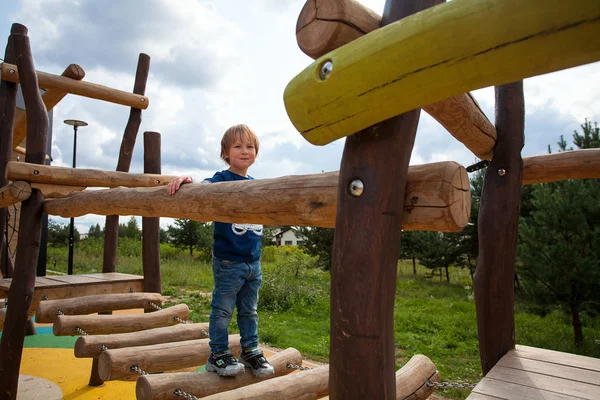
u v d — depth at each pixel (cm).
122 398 407
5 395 345
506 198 301
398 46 99
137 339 312
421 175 128
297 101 126
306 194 160
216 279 261
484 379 228
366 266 120
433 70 96
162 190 244
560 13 76
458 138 282
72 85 477
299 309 879
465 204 128
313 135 130
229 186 199
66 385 436
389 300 122
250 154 287
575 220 647
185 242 1966
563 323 767
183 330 333
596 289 630
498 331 290
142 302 403
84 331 327
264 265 1694
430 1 125
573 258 636
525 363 258
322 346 604
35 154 377
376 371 118
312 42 126
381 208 121
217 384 244
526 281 709
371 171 122
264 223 183
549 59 82
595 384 220
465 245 1186
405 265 1811
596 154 323
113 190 294
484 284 299
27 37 390
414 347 618
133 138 518
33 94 384
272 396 238
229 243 257
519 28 81
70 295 396
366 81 107
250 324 270
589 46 77
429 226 127
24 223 365
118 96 500
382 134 122
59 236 2331
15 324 354
